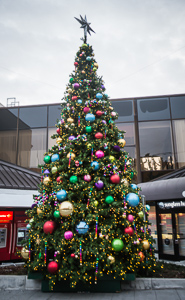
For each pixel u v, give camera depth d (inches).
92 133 297.0
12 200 418.6
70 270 242.4
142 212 283.1
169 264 327.9
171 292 249.0
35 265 253.3
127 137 641.6
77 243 245.1
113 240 246.1
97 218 245.4
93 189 260.7
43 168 297.1
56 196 254.8
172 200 423.8
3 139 671.8
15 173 481.4
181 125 627.2
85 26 382.3
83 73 343.0
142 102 655.8
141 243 267.6
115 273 247.6
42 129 667.4
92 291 256.7
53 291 261.0
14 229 421.1
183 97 644.1
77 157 271.7
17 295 251.6
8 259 404.5
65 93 338.3
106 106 318.3
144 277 275.7
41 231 275.3
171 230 424.2
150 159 619.8
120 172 277.9
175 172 494.6
